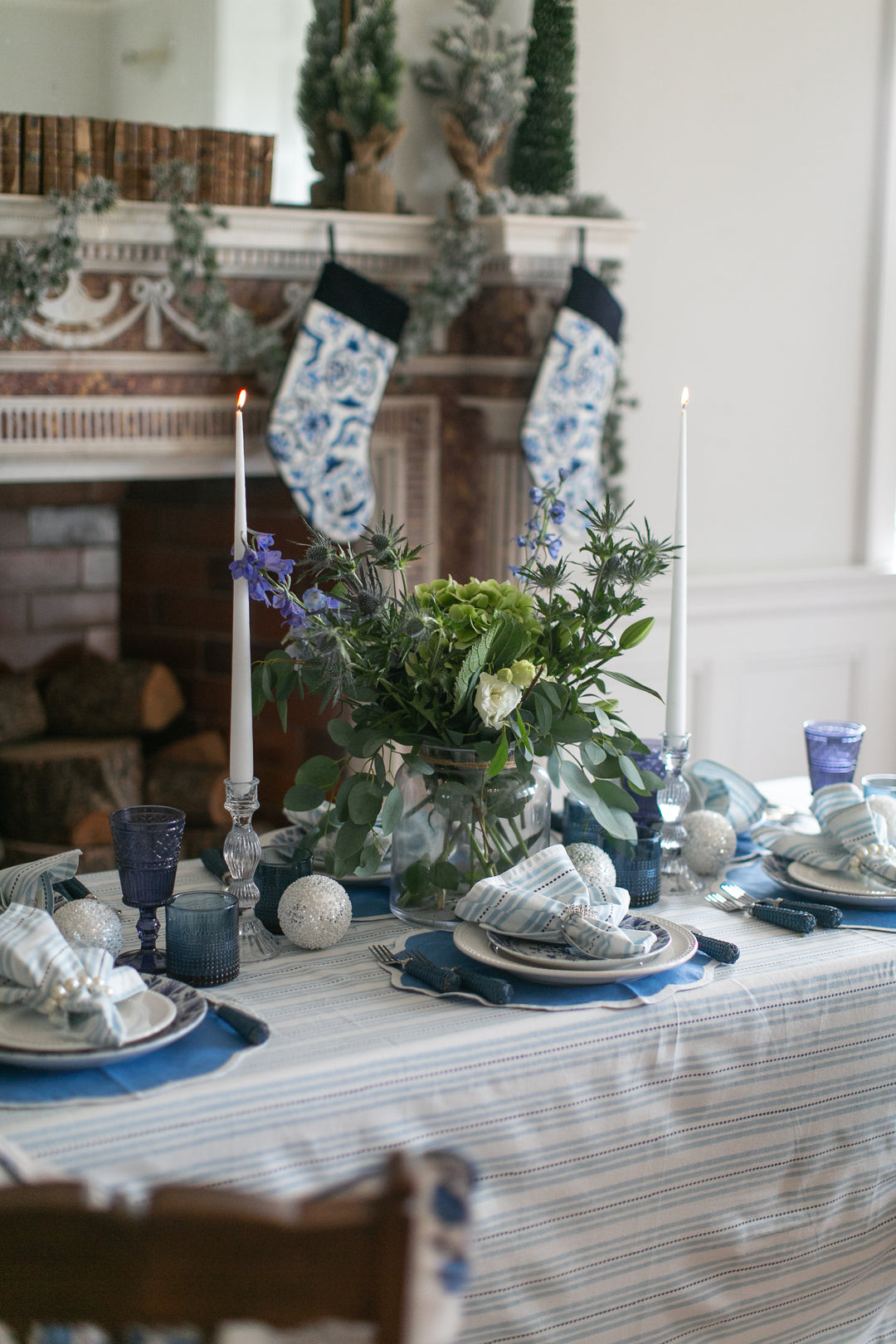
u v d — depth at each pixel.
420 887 1.32
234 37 2.67
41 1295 0.62
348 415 2.74
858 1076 1.26
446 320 2.83
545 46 2.79
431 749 1.29
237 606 1.25
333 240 2.66
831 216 3.31
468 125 2.78
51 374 2.53
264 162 2.60
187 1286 0.61
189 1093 0.96
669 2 3.02
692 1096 1.16
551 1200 1.10
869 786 1.64
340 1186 0.62
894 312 3.42
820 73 3.23
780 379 3.31
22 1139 0.90
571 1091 1.10
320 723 3.05
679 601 1.45
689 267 3.15
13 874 1.29
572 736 1.31
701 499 3.25
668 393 3.17
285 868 1.33
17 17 2.50
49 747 3.03
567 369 2.81
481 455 3.03
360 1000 1.15
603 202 2.85
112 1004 1.03
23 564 3.17
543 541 1.37
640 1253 1.15
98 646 3.32
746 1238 1.21
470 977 1.16
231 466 2.78
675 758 1.46
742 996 1.18
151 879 1.19
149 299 2.58
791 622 3.41
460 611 1.28
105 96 2.59
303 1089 0.99
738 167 3.17
